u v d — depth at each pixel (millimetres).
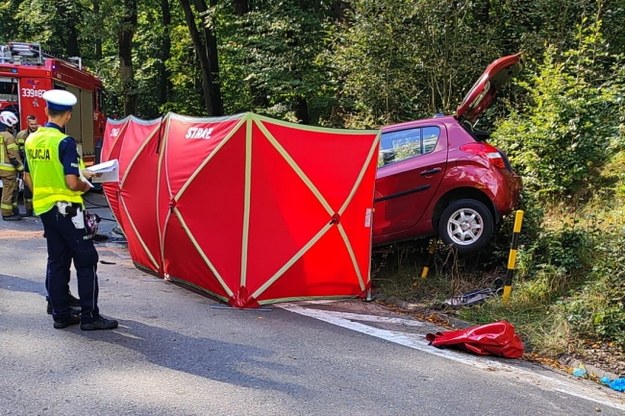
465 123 7383
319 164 6359
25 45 12930
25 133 10789
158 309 5871
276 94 14609
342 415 3713
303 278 6441
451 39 10875
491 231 6770
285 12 13664
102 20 20719
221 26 17891
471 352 5172
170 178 6676
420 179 7020
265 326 5520
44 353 4508
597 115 8039
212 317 5703
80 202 5023
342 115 14273
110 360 4430
